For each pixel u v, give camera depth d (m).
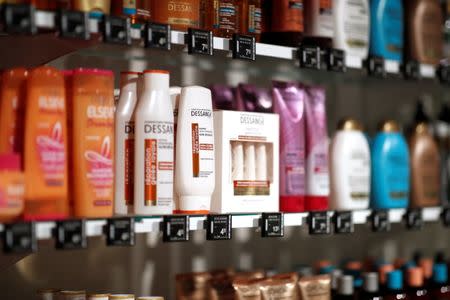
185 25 2.07
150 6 2.06
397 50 2.76
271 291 2.18
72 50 2.01
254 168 2.19
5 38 1.90
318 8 2.47
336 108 3.12
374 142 2.73
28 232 1.64
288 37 2.36
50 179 1.72
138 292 2.51
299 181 2.32
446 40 3.08
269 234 2.13
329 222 2.32
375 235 3.28
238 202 2.14
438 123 3.19
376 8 2.72
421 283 2.74
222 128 2.12
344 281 2.51
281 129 2.30
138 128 1.92
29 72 1.77
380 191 2.69
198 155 2.03
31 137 1.72
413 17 2.86
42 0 1.78
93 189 1.80
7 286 2.21
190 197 2.03
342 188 2.56
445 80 2.82
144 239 2.53
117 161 1.94
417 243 3.47
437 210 2.76
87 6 1.84
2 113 1.75
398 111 3.39
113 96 1.87
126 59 2.44
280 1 2.37
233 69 2.67
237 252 2.79
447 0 3.10
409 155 2.88
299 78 2.90
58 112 1.75
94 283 2.40
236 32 2.22
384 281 2.73
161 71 1.95
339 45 2.59
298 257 2.98
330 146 2.60
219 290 2.27
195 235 2.67
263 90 2.31
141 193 1.90
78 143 1.80
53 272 2.30
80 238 1.73
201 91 2.06
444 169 3.09
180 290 2.24
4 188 1.65
